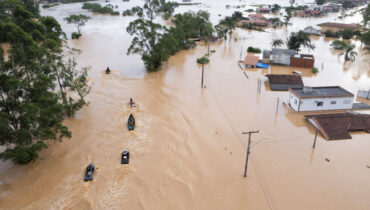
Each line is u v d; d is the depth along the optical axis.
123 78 67.25
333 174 33.88
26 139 31.77
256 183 32.16
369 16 126.50
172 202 29.28
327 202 29.58
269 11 190.62
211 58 86.31
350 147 39.34
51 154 37.28
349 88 62.16
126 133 42.53
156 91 59.19
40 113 32.91
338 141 40.78
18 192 30.77
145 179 32.62
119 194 30.31
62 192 30.66
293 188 31.55
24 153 33.06
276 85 61.25
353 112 48.09
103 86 62.03
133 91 59.31
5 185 31.70
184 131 43.25
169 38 75.44
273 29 136.38
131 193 30.47
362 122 43.69
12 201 29.55
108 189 31.05
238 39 114.75
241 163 35.75
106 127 44.44
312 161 36.31
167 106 51.97
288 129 44.44
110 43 103.50
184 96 56.72
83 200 29.38
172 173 33.75
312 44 99.81
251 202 29.39
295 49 88.31
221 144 40.00
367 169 34.69
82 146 39.25
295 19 168.12
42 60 42.62
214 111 50.34
